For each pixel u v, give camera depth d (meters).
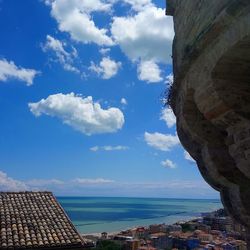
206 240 44.88
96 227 98.06
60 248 13.76
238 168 6.80
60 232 14.70
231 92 6.00
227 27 5.50
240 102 6.00
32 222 15.23
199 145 8.26
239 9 5.09
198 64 6.54
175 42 8.06
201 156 8.31
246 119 6.02
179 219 122.69
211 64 6.01
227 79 5.97
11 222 15.03
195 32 6.55
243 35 5.16
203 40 6.01
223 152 7.38
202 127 7.49
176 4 7.88
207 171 8.13
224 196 7.80
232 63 5.82
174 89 8.25
